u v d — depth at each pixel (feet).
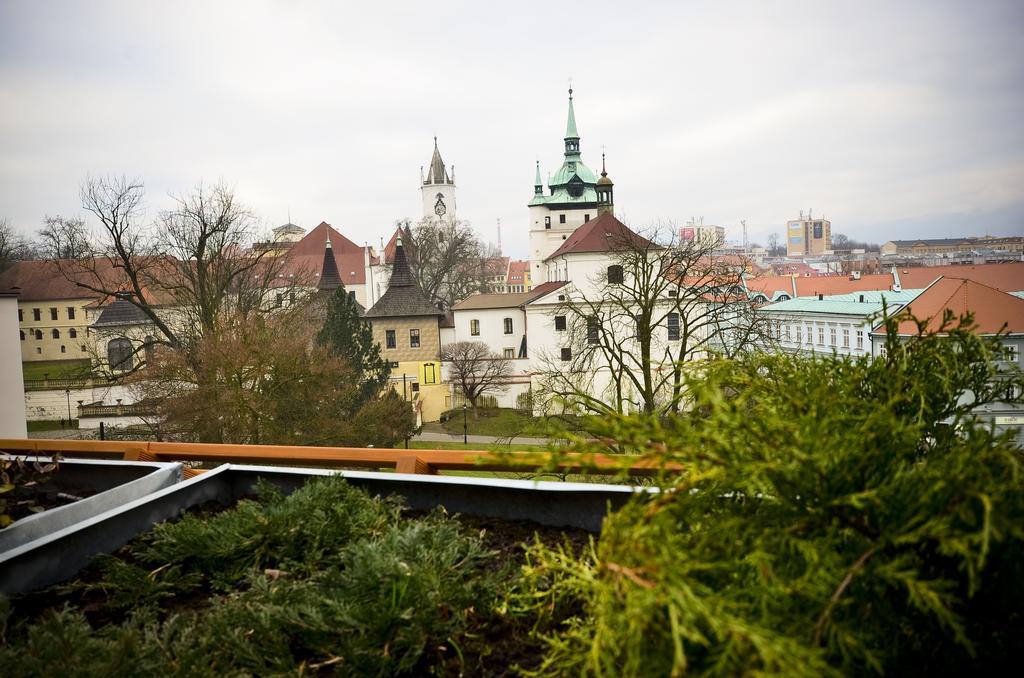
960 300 85.40
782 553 5.17
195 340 92.99
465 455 12.02
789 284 218.18
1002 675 5.33
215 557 9.89
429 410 204.95
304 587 8.52
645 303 81.30
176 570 9.53
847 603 4.83
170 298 102.01
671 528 5.20
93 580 9.62
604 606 4.66
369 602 7.80
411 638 7.24
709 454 5.33
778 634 4.33
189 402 76.79
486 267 305.53
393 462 12.71
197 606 9.04
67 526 10.85
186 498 11.89
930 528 4.75
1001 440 5.24
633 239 99.09
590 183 320.50
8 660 6.76
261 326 79.36
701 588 4.53
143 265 100.12
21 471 12.03
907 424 6.44
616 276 88.07
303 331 91.86
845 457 5.25
